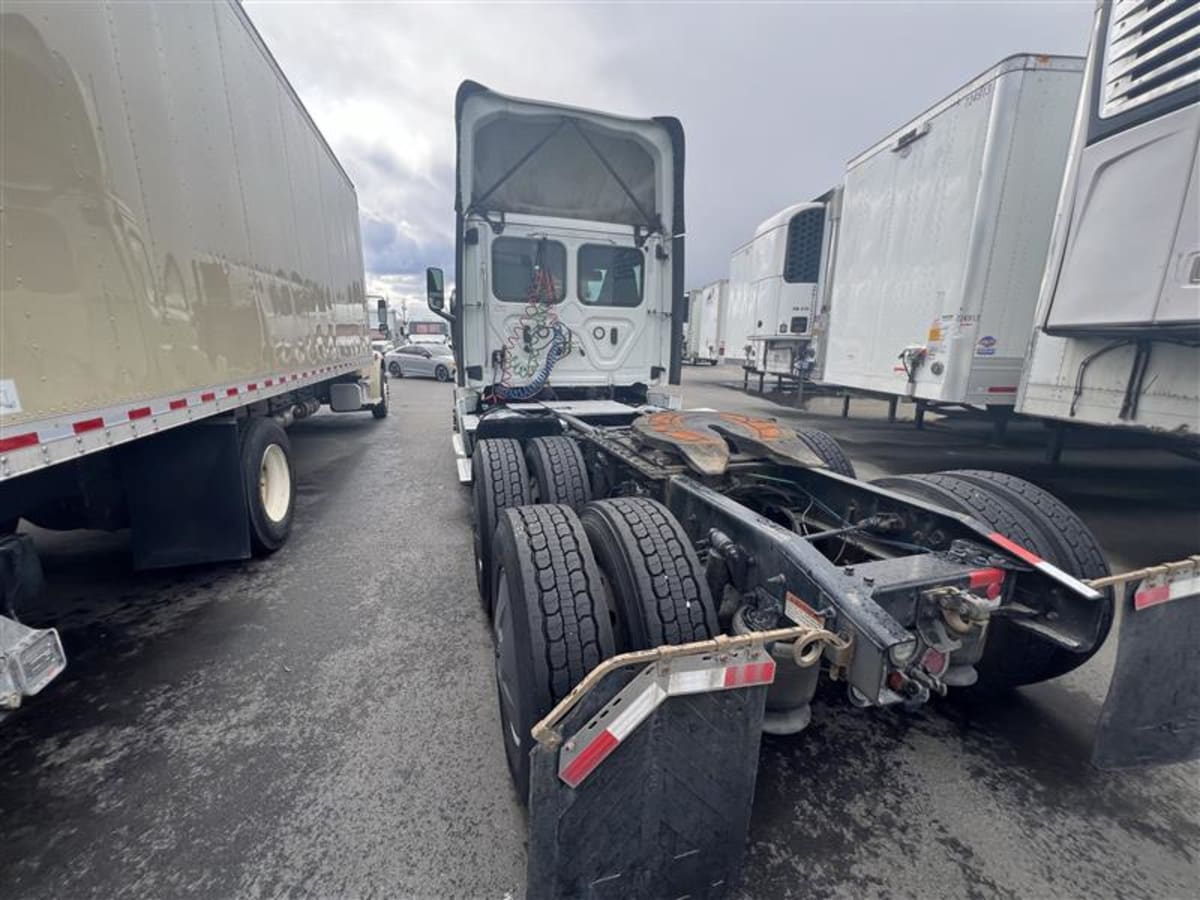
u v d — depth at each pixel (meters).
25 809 1.87
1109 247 3.70
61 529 3.23
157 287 2.58
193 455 3.41
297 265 4.95
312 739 2.23
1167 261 3.31
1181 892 1.60
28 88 1.79
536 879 1.26
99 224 2.15
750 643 1.32
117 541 4.47
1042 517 2.29
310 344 5.43
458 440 5.21
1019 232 5.39
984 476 2.59
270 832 1.79
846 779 2.04
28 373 1.77
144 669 2.71
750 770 1.40
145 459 3.28
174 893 1.58
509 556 1.94
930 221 6.11
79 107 2.04
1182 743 1.95
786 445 2.96
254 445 3.96
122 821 1.82
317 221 5.79
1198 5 3.09
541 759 1.20
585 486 3.39
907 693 1.40
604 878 1.32
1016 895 1.59
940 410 7.42
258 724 2.32
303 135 5.22
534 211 4.75
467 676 2.68
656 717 1.28
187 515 3.43
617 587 1.90
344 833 1.79
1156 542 4.49
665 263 5.21
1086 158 3.85
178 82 2.83
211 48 3.22
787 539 1.80
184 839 1.76
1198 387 3.53
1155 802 1.94
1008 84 5.09
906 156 6.47
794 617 1.69
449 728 2.30
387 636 3.05
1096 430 5.04
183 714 2.38
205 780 2.01
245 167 3.71
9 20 1.72
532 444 3.65
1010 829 1.82
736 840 1.43
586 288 4.96
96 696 2.49
